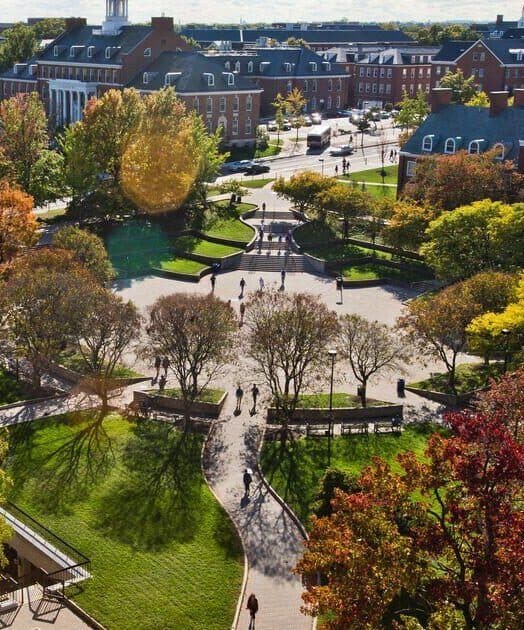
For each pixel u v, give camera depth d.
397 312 77.31
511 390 38.97
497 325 54.47
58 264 64.50
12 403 57.59
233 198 108.88
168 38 152.12
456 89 153.62
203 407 56.97
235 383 61.84
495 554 26.70
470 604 30.56
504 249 73.56
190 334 56.00
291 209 106.88
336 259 91.19
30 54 193.38
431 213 86.62
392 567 28.17
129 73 149.50
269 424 55.78
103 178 108.94
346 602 27.97
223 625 37.06
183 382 55.31
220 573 40.53
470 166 87.94
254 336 56.94
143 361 65.06
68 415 56.25
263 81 179.12
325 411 56.50
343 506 30.55
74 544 42.53
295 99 165.62
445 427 55.66
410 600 36.50
